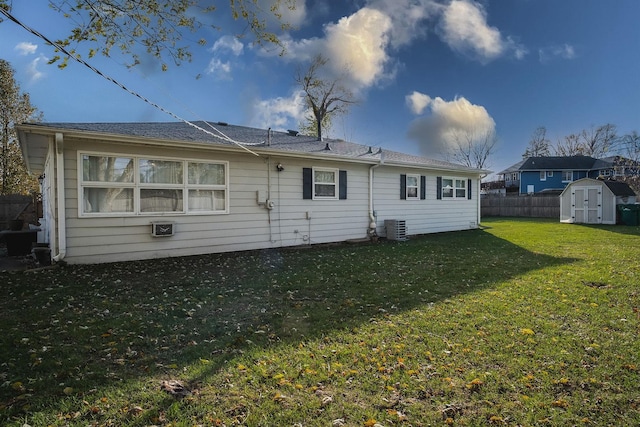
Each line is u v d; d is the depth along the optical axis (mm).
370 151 13039
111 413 2186
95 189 7141
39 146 7891
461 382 2570
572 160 35188
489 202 25359
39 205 14141
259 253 8766
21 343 3201
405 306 4367
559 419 2154
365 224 11531
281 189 9656
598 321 3742
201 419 2145
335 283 5602
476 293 4902
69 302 4512
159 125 9602
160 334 3502
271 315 4074
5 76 16016
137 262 7371
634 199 16953
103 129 7344
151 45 5289
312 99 26500
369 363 2871
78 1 4582
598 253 8156
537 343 3211
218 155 8555
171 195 7996
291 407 2277
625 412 2215
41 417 2129
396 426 2102
